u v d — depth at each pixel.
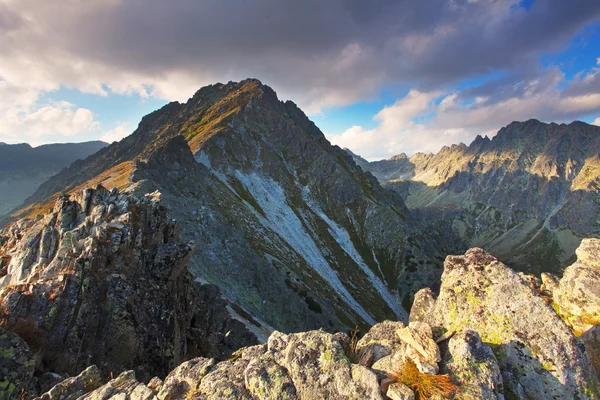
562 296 12.23
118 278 22.52
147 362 21.33
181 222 87.00
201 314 31.58
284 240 155.50
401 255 199.75
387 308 162.50
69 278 20.44
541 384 8.45
